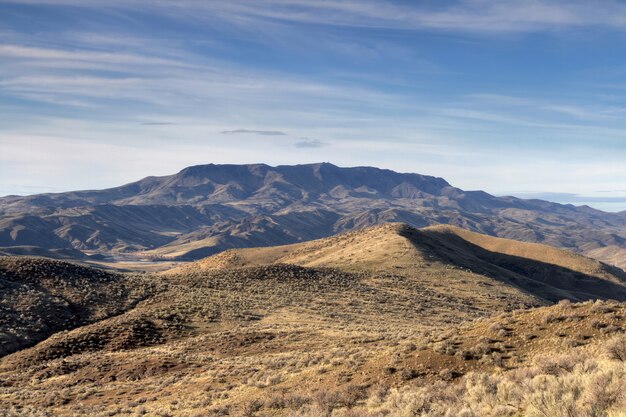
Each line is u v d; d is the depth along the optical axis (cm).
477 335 2238
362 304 7331
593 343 1888
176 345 4528
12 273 6775
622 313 2122
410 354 2186
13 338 4897
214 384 2831
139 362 3809
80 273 7275
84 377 3609
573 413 1150
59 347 4606
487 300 9012
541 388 1378
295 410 1897
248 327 5153
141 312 5744
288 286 8300
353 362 2361
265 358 3406
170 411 2353
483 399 1468
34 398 3100
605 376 1259
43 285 6544
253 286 8069
